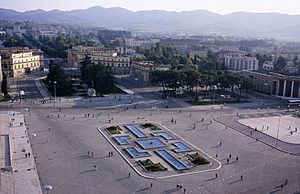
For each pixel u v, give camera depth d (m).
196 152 135.50
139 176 112.69
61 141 142.38
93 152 131.88
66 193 99.00
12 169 110.75
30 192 98.06
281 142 150.88
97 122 172.12
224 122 180.50
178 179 111.25
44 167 116.19
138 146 141.25
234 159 129.50
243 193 102.56
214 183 108.88
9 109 190.62
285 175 116.56
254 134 161.25
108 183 106.69
